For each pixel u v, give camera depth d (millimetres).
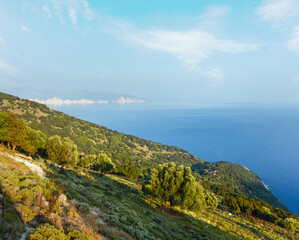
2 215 8133
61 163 45969
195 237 24578
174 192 35344
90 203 17312
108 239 11773
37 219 9797
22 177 14875
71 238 9297
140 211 27766
